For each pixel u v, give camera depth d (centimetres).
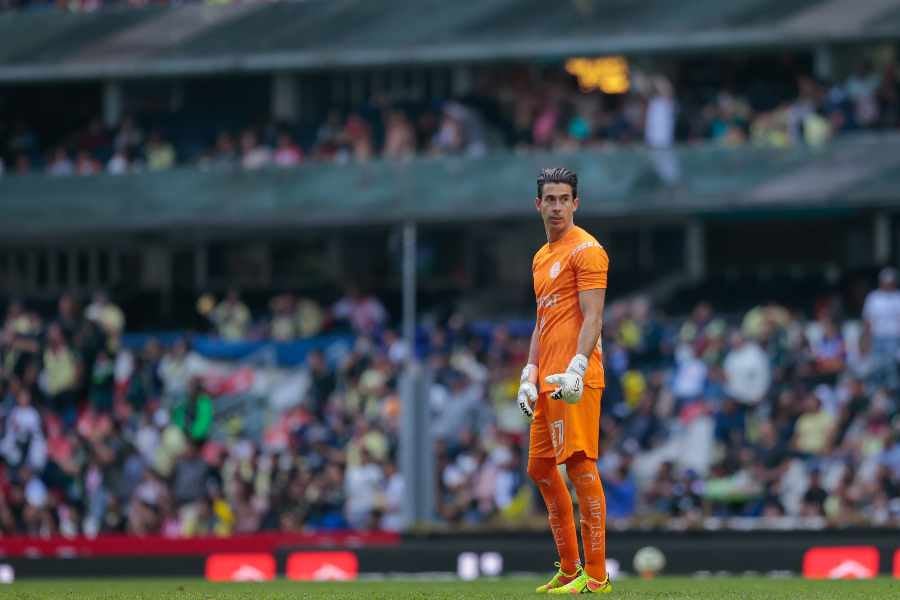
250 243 13162
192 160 12431
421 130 11931
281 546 7756
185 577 8050
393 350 9975
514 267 12625
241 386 9650
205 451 9319
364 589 3653
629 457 8512
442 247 12738
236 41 12094
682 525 7875
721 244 12562
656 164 10862
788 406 8538
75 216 11762
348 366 9456
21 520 9475
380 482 8869
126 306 12125
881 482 8138
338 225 11925
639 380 9150
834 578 4922
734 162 10744
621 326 9556
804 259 12375
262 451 9325
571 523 3195
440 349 9856
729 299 11494
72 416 9700
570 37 11438
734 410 8725
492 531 8019
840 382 8894
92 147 12456
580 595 2986
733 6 11225
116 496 9338
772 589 3462
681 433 8775
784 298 11331
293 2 12075
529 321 10888
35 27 12481
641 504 8481
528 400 3102
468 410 9044
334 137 11788
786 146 10675
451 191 11181
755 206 10788
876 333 9038
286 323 10681
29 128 13112
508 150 11444
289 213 11444
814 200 10606
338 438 9156
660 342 9581
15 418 9669
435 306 12112
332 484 8925
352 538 8169
